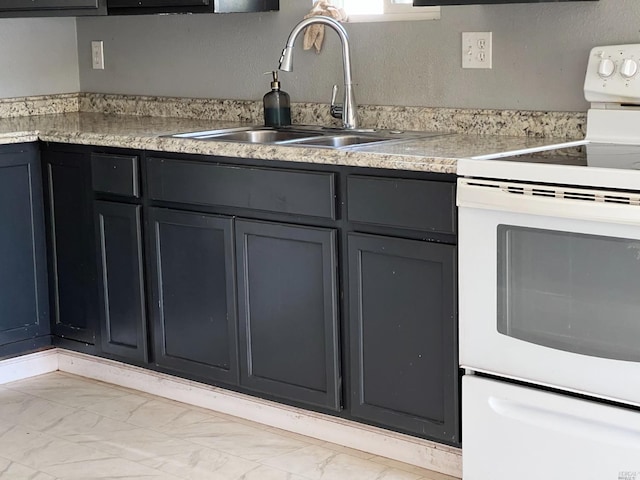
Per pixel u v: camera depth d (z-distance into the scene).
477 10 3.20
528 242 2.51
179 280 3.35
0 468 3.02
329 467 2.96
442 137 3.20
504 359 2.61
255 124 3.78
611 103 2.92
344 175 2.86
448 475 2.88
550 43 3.07
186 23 3.98
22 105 4.22
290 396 3.12
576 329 2.47
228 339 3.25
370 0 3.58
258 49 3.77
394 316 2.84
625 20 2.90
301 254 3.00
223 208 3.18
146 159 3.34
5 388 3.70
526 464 2.62
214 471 2.96
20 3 3.82
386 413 2.91
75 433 3.27
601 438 2.48
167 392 3.55
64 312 3.77
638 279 2.35
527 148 2.83
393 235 2.80
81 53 4.38
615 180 2.34
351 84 3.44
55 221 3.70
